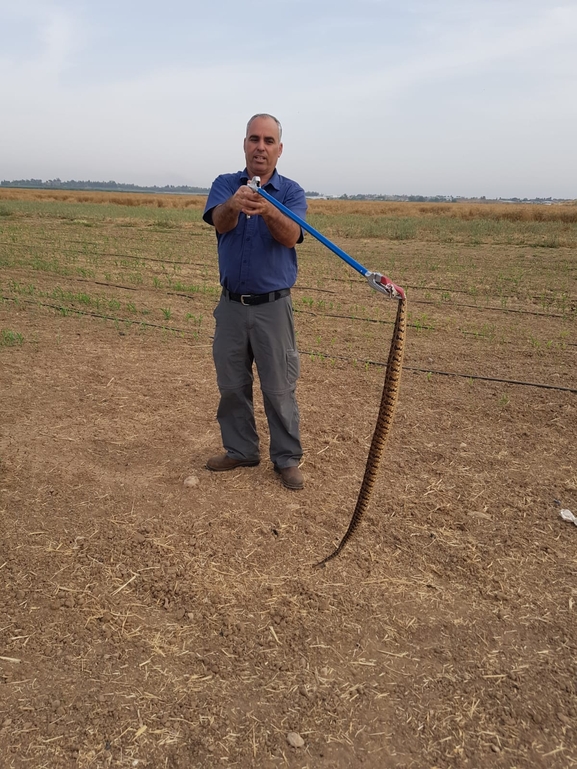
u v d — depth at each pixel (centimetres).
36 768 227
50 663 277
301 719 251
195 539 368
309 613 310
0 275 1349
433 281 1366
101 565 343
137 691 262
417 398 618
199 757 234
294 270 403
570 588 335
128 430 524
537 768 234
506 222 3328
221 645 289
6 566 341
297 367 418
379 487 436
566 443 514
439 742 243
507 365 734
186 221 3275
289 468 430
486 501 420
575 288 1270
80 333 855
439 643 294
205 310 1035
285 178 390
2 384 634
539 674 277
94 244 1961
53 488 424
